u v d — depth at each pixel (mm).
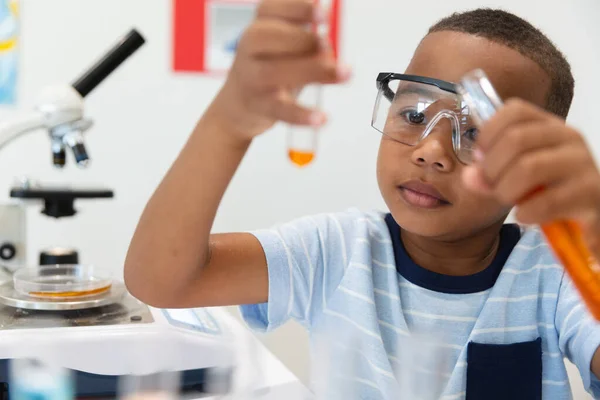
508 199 388
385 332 787
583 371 724
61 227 1398
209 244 738
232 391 737
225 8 1407
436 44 717
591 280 394
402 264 815
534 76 709
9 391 698
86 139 1391
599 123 1569
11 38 1343
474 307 789
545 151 383
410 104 668
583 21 1546
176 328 772
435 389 683
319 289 815
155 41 1400
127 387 719
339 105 1479
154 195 638
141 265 646
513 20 758
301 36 414
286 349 1364
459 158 653
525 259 810
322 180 1494
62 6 1361
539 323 788
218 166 582
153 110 1416
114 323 783
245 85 439
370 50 1478
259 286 768
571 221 396
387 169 717
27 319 792
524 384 758
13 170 1370
